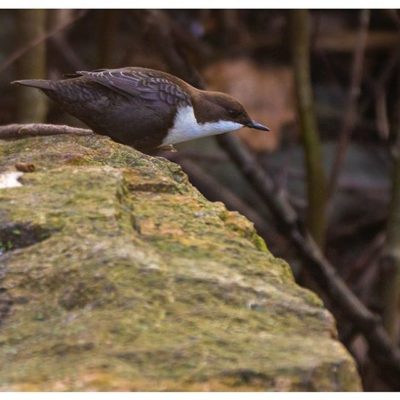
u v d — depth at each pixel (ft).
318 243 50.85
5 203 21.75
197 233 21.35
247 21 68.95
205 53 64.49
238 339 17.30
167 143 33.83
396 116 49.88
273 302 18.62
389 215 49.11
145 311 17.93
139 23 58.23
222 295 18.61
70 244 19.84
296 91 50.06
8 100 61.05
